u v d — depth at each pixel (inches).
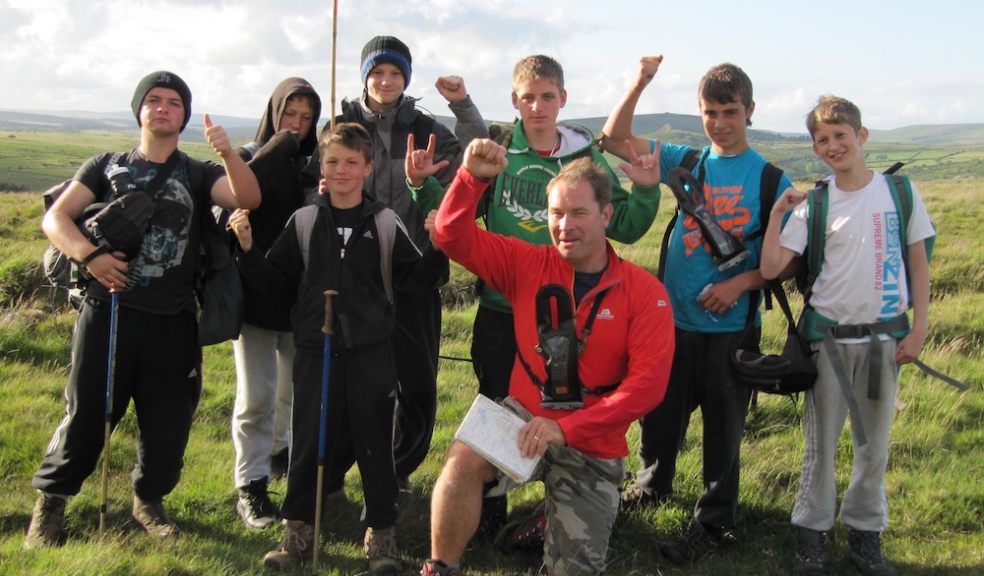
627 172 209.2
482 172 178.9
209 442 289.7
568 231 180.4
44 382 326.3
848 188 205.5
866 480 209.2
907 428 300.7
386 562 200.4
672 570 214.7
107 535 206.8
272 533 225.5
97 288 201.8
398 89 231.0
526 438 174.7
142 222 195.5
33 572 174.4
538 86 214.1
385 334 201.8
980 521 240.7
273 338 231.6
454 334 422.6
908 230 204.5
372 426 199.8
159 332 204.5
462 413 321.1
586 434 176.2
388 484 201.9
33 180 5324.8
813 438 210.8
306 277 201.3
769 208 213.5
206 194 208.7
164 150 204.8
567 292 184.9
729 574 213.5
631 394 177.6
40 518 205.8
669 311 186.1
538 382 187.6
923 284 204.8
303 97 230.8
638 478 239.6
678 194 214.8
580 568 184.7
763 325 417.7
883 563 211.2
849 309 203.8
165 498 237.9
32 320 396.8
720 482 219.3
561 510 185.2
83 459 205.2
